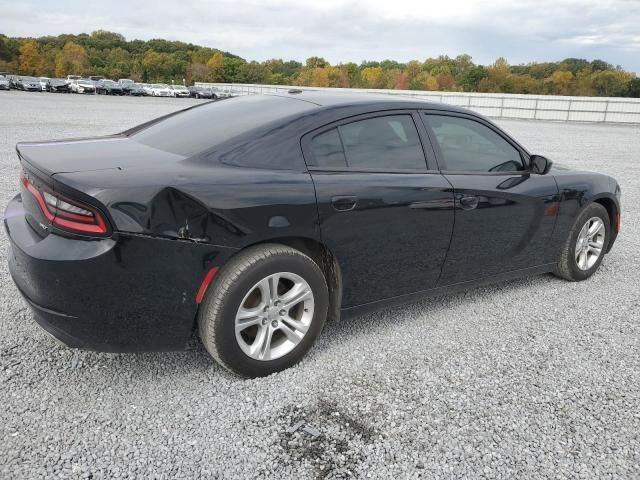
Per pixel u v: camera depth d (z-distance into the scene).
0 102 27.58
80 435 2.30
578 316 3.83
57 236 2.34
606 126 31.58
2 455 2.15
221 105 3.51
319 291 2.88
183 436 2.33
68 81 53.22
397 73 118.44
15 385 2.64
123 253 2.29
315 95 3.35
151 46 163.88
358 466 2.20
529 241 3.94
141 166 2.51
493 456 2.30
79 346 2.41
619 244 5.86
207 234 2.45
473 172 3.52
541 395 2.78
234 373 2.75
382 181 3.00
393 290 3.25
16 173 8.05
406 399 2.69
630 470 2.25
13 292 3.76
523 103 38.56
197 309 2.55
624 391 2.85
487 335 3.46
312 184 2.74
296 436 2.37
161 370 2.86
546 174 4.04
